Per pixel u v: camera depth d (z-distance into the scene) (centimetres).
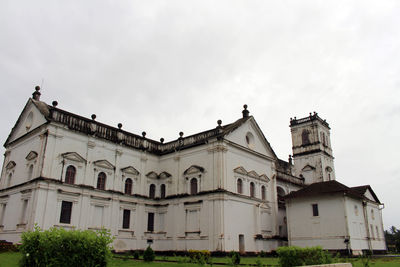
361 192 4138
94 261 1112
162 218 3888
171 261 2497
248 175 3891
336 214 3662
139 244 3672
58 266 1044
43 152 3064
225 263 2411
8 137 3878
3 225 3319
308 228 3850
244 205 3688
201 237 3406
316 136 6269
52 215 2986
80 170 3309
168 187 3934
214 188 3472
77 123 3394
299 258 1711
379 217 4522
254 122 4203
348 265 1423
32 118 3541
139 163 3947
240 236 3559
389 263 2509
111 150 3666
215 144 3594
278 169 5734
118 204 3562
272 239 3981
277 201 4494
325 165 6194
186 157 3891
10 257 2225
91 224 3284
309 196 3906
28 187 3083
